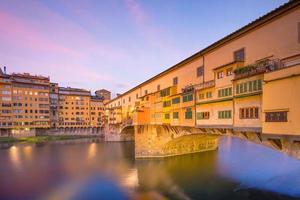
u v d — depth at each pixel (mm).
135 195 32062
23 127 99750
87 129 124688
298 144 16688
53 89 113688
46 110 106250
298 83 15641
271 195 30297
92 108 127250
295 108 15844
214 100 27125
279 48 20125
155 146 52750
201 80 32469
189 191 32906
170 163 48656
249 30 23688
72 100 120688
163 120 42969
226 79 25141
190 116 33250
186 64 37094
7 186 35719
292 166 44188
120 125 86250
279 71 17188
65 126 117062
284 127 16734
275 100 17531
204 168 44406
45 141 98750
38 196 31500
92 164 50656
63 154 64438
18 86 99312
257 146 69938
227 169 43281
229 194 31203
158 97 45750
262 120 18875
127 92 75625
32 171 44781
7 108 96312
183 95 35344
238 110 22500
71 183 37281
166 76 45219
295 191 31391
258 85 19875
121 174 42281
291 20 19031
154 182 37438
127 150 71938
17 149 74562
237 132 25156
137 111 50938
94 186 35719
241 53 24859
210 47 29922
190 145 57844
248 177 38188
